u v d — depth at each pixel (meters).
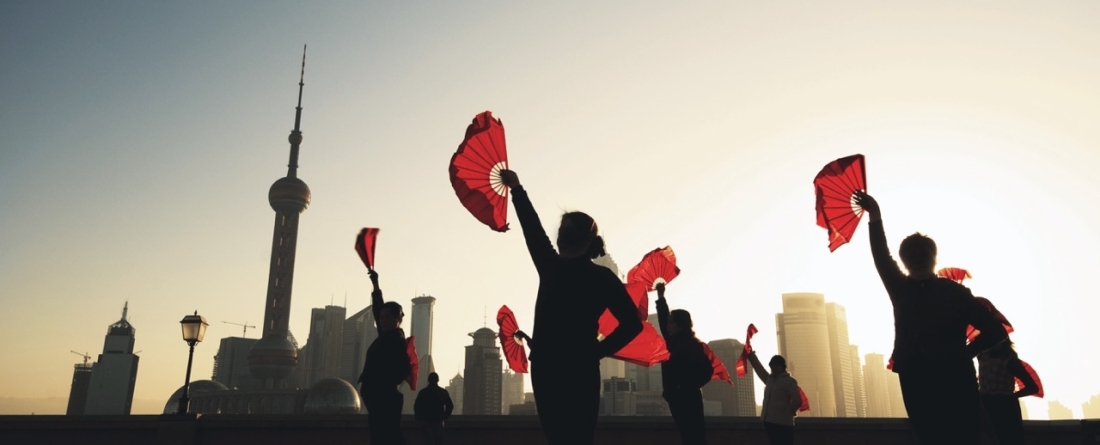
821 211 4.39
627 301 3.31
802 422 11.73
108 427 10.24
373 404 7.12
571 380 3.14
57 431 10.09
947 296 3.90
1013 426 6.71
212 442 10.43
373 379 7.17
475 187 3.61
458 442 11.47
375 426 7.09
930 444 3.79
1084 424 10.33
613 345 3.24
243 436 10.57
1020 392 6.29
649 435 11.59
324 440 10.82
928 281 4.02
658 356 5.03
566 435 3.10
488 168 3.65
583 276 3.31
